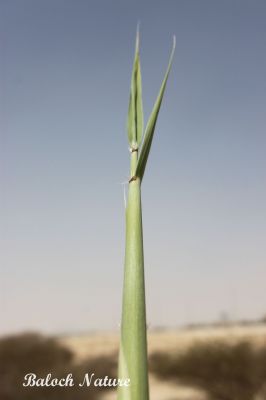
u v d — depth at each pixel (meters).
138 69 0.23
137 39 0.23
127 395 0.19
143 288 0.20
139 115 0.22
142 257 0.20
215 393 1.86
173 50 0.22
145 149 0.21
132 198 0.21
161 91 0.21
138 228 0.20
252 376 1.86
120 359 0.19
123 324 0.19
